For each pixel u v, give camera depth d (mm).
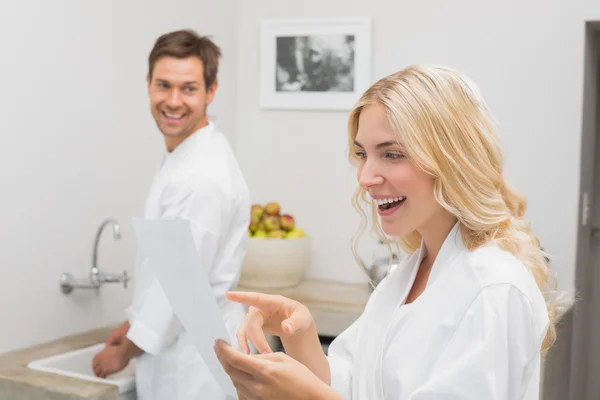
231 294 1327
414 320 1262
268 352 1321
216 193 2264
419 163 1218
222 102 3541
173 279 1200
